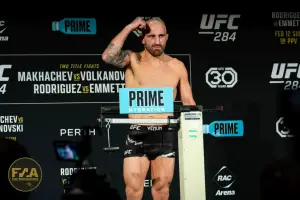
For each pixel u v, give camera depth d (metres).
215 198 7.35
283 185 7.45
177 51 7.39
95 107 7.19
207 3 7.48
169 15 7.41
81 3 7.26
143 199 7.14
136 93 5.99
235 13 7.53
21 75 7.09
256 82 7.51
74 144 7.12
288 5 7.61
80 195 7.09
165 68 7.03
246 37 7.53
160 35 6.98
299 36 7.62
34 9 7.17
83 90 7.19
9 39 7.10
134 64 6.98
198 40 7.44
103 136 7.17
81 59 7.21
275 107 7.52
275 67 7.56
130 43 7.25
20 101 7.06
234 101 7.46
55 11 7.20
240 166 7.41
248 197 7.40
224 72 7.46
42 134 7.07
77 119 7.15
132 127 6.64
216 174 7.37
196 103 7.39
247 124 7.46
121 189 7.16
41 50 7.15
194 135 5.79
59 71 7.16
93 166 7.13
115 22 7.31
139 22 6.88
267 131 7.48
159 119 5.99
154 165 6.67
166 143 6.63
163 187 6.63
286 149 7.50
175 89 7.03
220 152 7.39
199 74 7.42
